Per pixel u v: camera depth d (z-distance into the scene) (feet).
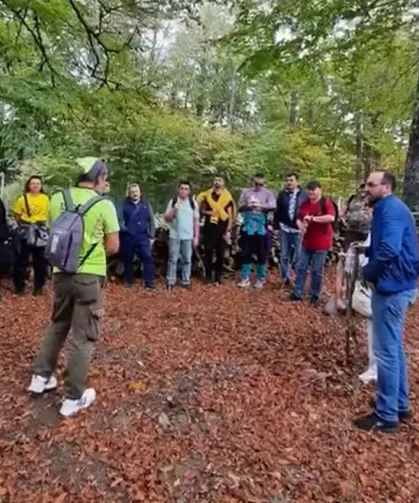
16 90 21.30
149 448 9.31
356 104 31.19
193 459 9.02
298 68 26.27
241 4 23.86
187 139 41.47
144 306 20.21
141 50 24.11
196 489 8.23
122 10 20.90
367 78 29.04
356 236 19.57
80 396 10.55
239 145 44.52
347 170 48.16
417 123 25.36
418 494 8.27
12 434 9.69
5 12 20.15
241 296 22.41
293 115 51.98
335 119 39.45
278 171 44.86
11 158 29.14
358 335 16.20
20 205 20.98
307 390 11.96
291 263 24.34
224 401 11.16
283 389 11.94
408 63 27.96
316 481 8.51
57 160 36.60
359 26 24.17
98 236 10.57
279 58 25.58
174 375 12.50
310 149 45.68
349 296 13.56
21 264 21.29
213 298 21.99
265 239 24.17
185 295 22.48
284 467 8.87
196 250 26.09
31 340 15.12
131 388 11.63
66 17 20.43
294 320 18.30
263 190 24.36
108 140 38.09
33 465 8.75
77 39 22.34
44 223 21.03
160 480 8.42
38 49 22.25
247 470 8.75
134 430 9.91
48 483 8.30
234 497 8.05
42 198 21.17
